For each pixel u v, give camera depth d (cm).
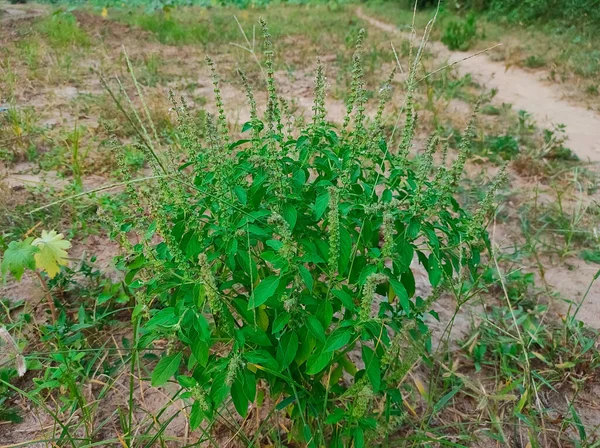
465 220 197
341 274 164
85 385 224
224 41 1003
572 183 448
